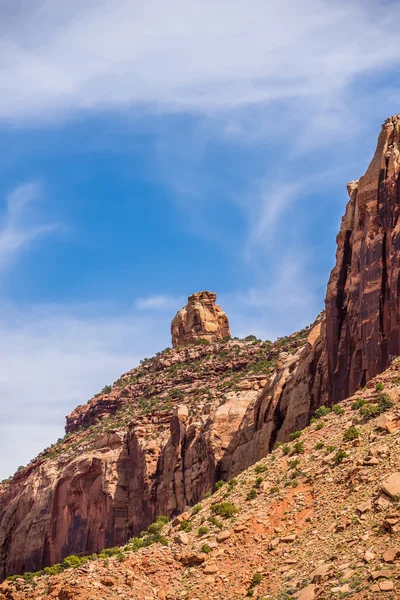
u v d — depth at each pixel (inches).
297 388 5885.8
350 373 5408.5
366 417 4729.3
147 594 4077.3
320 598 3543.3
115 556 4362.7
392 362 5108.3
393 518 3853.3
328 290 5693.9
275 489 4522.6
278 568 3986.2
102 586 4092.0
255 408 6348.4
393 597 3368.6
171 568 4224.9
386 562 3587.6
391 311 5187.0
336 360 5531.5
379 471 4232.3
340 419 4886.8
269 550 4138.8
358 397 5009.8
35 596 4188.0
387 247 5334.6
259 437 6107.3
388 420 4579.2
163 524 5615.2
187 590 4062.5
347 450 4525.1
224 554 4212.6
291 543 4111.7
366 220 5521.7
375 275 5319.9
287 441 5639.8
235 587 4010.8
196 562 4210.1
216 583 4062.5
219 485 5876.0
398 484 4050.2
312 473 4495.6
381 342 5206.7
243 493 4662.9
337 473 4394.7
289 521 4276.6
